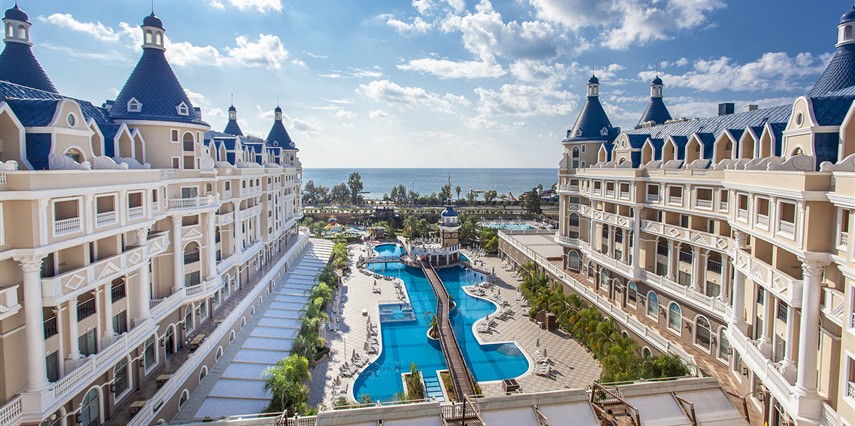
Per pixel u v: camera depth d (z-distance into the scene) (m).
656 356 36.56
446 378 39.78
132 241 31.16
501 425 23.09
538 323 52.47
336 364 42.25
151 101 37.47
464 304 61.38
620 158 48.59
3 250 19.83
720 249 33.34
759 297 27.81
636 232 42.22
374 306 60.22
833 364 19.88
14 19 34.41
